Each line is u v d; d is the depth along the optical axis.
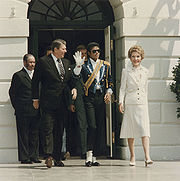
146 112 10.71
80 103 10.69
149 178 8.92
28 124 11.38
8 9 11.74
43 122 10.33
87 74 10.74
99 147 10.92
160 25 12.18
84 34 12.83
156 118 12.12
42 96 10.37
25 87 11.24
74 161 11.82
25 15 11.79
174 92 11.98
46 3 12.37
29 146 11.49
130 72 10.74
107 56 12.49
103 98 10.87
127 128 10.70
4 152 11.62
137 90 10.66
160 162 11.55
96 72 10.78
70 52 12.87
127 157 11.96
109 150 12.30
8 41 11.74
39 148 12.56
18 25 11.74
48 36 12.74
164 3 12.23
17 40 11.76
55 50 10.40
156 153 12.05
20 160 11.34
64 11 12.45
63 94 10.47
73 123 12.50
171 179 8.79
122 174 9.46
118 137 12.37
